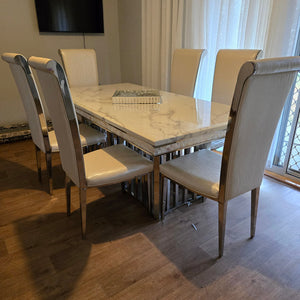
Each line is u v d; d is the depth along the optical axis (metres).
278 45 2.01
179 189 2.09
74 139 1.32
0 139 3.16
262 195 2.07
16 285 1.29
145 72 3.64
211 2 2.60
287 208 1.90
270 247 1.53
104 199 2.02
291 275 1.34
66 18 3.45
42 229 1.69
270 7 2.01
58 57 3.63
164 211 1.82
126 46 3.99
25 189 2.16
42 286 1.28
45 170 2.50
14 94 3.43
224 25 2.49
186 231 1.66
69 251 1.50
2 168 2.54
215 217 1.80
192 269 1.37
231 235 1.62
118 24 4.02
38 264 1.41
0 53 3.23
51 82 1.20
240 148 1.21
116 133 1.52
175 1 2.93
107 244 1.55
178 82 2.62
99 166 1.52
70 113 1.25
